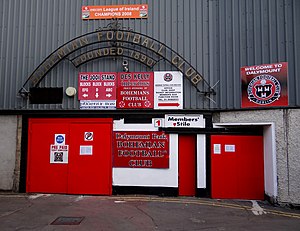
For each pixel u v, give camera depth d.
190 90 10.33
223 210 8.60
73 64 10.74
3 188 10.73
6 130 10.93
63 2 11.04
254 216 8.08
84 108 10.54
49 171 10.66
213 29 10.40
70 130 10.72
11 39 11.09
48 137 10.77
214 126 10.23
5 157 10.83
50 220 7.49
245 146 10.13
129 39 10.62
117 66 10.62
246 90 9.90
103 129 10.60
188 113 10.33
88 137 10.63
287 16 9.80
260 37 9.96
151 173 10.32
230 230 6.92
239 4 10.26
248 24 10.12
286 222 7.57
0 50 11.08
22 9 11.13
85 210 8.41
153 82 10.44
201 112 10.28
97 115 10.66
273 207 9.05
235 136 10.17
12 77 10.96
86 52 10.70
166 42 10.53
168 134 10.34
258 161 10.06
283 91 9.44
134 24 10.70
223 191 10.01
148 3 10.73
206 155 10.18
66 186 10.55
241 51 10.09
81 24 10.88
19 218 7.63
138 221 7.49
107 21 10.79
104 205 8.98
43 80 10.87
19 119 10.92
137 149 10.42
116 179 10.41
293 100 9.37
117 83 10.55
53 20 11.00
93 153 10.58
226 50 10.23
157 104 10.34
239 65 10.08
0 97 10.92
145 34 10.62
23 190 10.67
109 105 10.48
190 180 10.34
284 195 9.12
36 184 10.65
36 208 8.59
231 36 10.24
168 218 7.77
